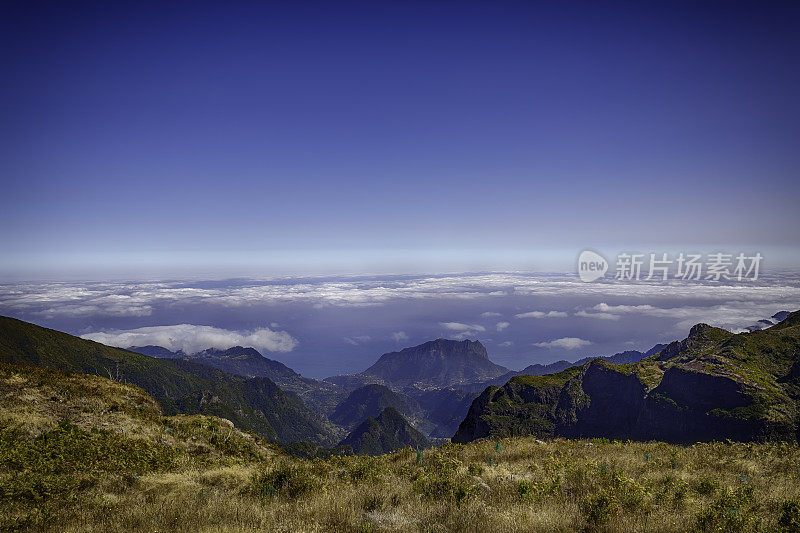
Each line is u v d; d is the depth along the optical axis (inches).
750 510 439.2
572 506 452.1
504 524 401.1
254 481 627.8
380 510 473.4
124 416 1032.2
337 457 911.7
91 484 658.8
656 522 409.1
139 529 439.5
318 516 439.5
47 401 979.3
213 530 408.2
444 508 452.8
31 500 567.8
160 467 814.5
